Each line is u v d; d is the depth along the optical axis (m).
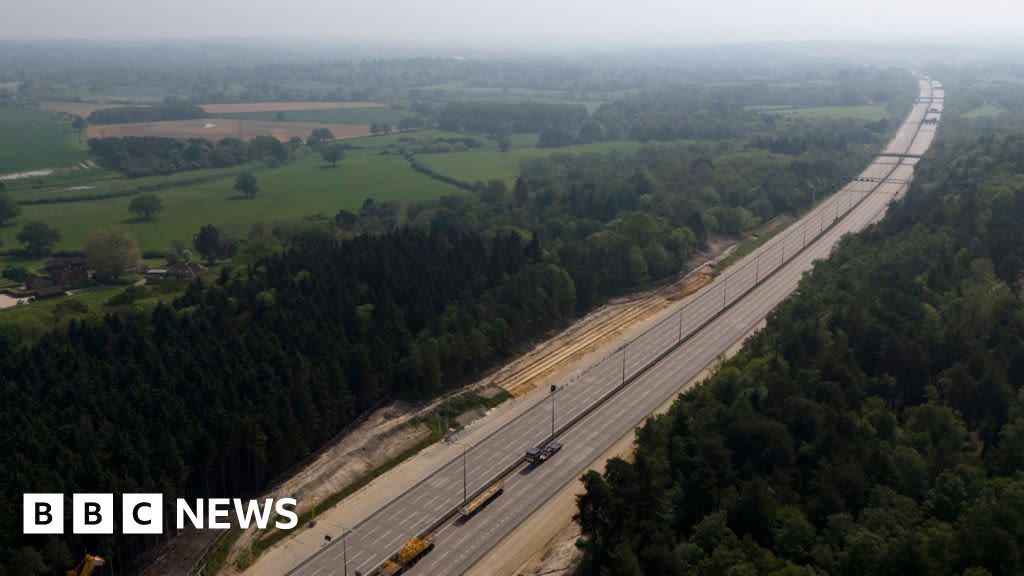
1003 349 196.88
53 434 175.12
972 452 170.25
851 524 141.00
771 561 134.00
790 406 176.12
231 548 171.12
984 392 180.25
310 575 163.25
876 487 150.75
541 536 173.88
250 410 187.88
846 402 181.88
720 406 182.75
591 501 147.75
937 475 157.00
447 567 164.38
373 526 178.38
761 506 145.88
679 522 153.38
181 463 171.88
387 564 163.00
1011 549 127.25
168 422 182.25
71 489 161.38
